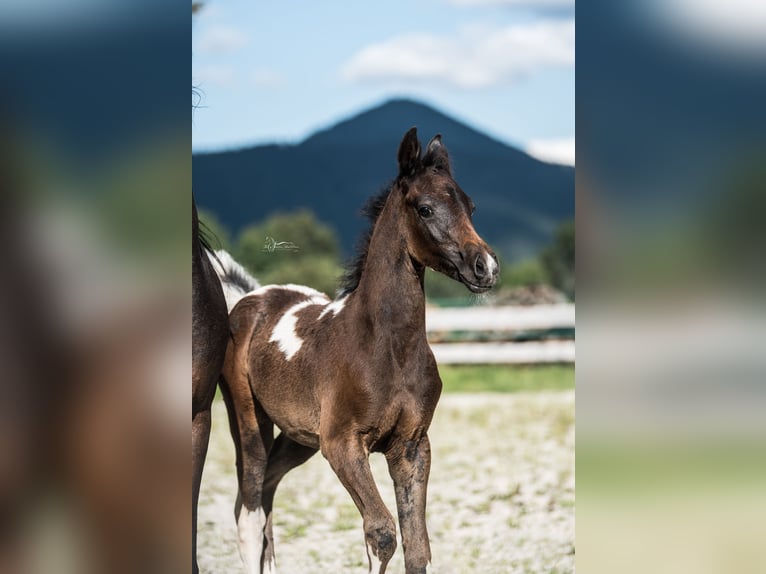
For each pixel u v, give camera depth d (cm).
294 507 689
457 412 1093
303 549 582
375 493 409
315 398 448
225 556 583
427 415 426
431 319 1477
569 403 1141
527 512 675
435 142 435
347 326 435
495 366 1404
